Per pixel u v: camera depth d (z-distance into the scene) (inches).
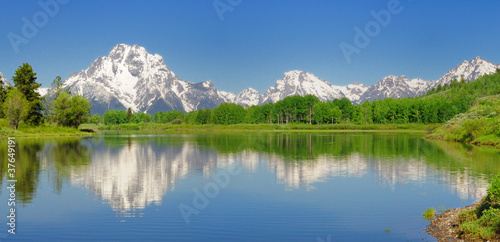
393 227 825.5
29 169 1651.1
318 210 968.3
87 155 2224.4
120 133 5698.8
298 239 762.8
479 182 1300.4
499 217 716.0
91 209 987.9
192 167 1722.4
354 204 1019.9
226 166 1748.3
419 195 1115.3
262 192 1178.0
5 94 4598.9
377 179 1381.6
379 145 2930.6
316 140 3641.7
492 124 3024.1
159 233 805.2
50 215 935.0
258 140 3688.5
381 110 7854.3
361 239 756.0
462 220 804.6
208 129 7209.6
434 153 2247.8
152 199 1098.7
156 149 2635.3
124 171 1600.6
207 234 796.0
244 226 847.7
